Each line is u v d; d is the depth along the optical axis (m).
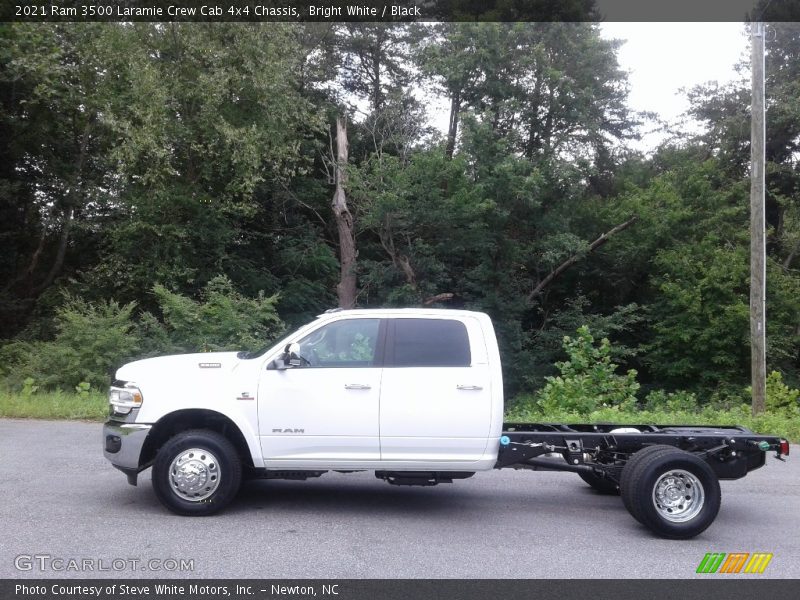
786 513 7.93
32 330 22.62
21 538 6.34
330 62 29.73
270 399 7.10
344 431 7.05
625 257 29.33
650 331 30.23
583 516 7.62
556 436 7.60
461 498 8.25
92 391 15.47
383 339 7.27
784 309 28.53
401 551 6.28
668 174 30.09
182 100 22.16
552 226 27.02
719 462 7.48
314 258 26.52
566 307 30.20
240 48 21.91
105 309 19.08
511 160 24.70
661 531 6.79
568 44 27.20
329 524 7.02
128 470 7.15
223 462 7.05
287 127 23.17
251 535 6.58
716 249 28.19
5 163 24.00
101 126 23.33
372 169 25.86
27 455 9.60
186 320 20.02
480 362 7.18
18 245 25.73
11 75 21.30
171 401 7.11
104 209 23.97
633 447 7.57
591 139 28.81
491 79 26.89
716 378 27.47
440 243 26.19
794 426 12.91
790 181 32.16
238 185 22.41
